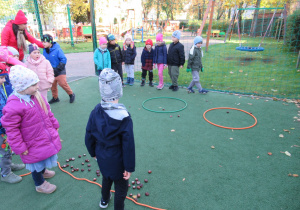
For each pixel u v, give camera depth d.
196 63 6.16
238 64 9.88
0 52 2.74
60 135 4.14
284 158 3.32
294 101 5.55
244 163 3.22
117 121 1.80
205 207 2.46
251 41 16.95
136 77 8.38
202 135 4.05
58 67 5.37
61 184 2.88
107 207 2.48
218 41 18.78
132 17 26.77
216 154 3.46
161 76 6.68
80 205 2.52
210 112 5.10
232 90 6.59
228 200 2.55
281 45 14.09
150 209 2.45
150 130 4.27
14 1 9.68
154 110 5.25
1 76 2.72
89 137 2.02
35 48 4.34
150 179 2.92
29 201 2.60
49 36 5.20
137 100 5.96
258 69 8.79
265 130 4.18
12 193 2.74
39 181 2.68
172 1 22.86
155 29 29.28
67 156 3.50
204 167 3.15
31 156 2.37
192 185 2.80
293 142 3.75
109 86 1.79
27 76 2.17
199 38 5.98
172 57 6.35
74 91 6.80
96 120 1.89
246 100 5.80
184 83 7.46
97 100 6.00
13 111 2.17
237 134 4.07
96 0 25.67
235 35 22.19
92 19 7.68
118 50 6.75
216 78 7.88
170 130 4.26
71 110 5.33
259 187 2.74
